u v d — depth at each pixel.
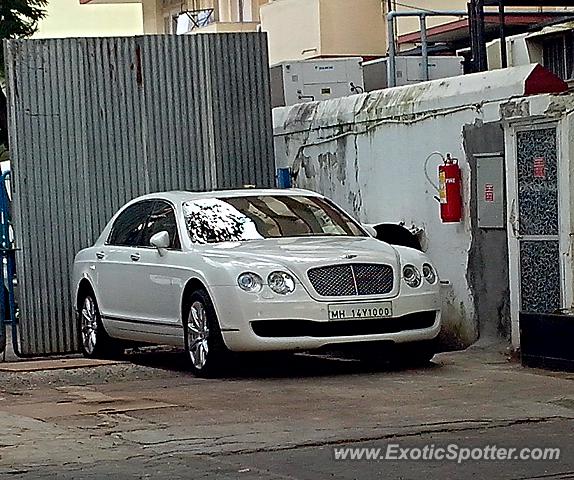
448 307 18.03
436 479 9.57
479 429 11.51
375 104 19.52
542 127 15.81
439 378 14.80
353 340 15.00
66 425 12.28
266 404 13.22
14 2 30.86
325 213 17.12
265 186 20.39
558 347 15.00
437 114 18.08
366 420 12.08
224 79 20.16
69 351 19.11
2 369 17.12
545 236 15.89
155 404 13.42
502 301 17.02
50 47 19.17
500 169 16.86
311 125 21.19
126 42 19.62
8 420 12.66
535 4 22.42
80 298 18.56
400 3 32.03
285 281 14.91
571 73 25.72
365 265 15.21
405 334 15.23
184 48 19.92
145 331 16.78
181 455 10.67
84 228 19.33
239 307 14.88
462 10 29.19
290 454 10.58
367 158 19.80
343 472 9.87
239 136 20.23
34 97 19.11
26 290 18.98
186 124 19.95
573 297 15.53
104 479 9.83
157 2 44.31
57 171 19.20
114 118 19.55
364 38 33.28
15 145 19.03
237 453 10.69
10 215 19.62
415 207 18.70
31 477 9.97
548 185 15.82
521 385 14.02
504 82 16.73
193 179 19.98
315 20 33.03
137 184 19.67
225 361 15.40
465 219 17.61
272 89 23.73
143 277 16.69
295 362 16.91
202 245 16.05
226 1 40.06
